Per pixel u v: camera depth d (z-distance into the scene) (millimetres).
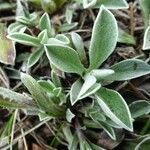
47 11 115
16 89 109
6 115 110
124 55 107
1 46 104
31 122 108
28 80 88
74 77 104
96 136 103
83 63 99
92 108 97
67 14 113
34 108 95
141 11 109
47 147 106
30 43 102
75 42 98
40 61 108
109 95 92
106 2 106
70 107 101
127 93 104
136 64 95
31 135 108
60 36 101
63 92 102
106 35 93
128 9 115
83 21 115
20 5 113
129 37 109
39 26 107
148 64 99
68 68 94
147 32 92
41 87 93
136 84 104
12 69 109
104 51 95
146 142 97
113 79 95
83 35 113
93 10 117
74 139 100
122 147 102
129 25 114
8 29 108
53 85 98
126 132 102
